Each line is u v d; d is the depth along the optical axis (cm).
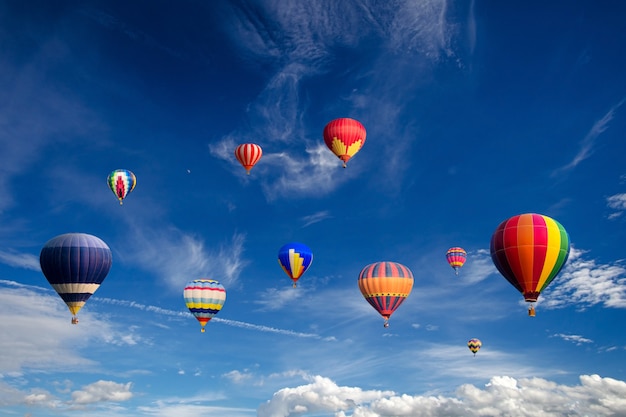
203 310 7825
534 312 5691
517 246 5644
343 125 7712
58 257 6275
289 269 7912
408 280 7031
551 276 5684
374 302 7056
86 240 6400
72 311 6444
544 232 5609
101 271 6444
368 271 7088
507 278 5844
